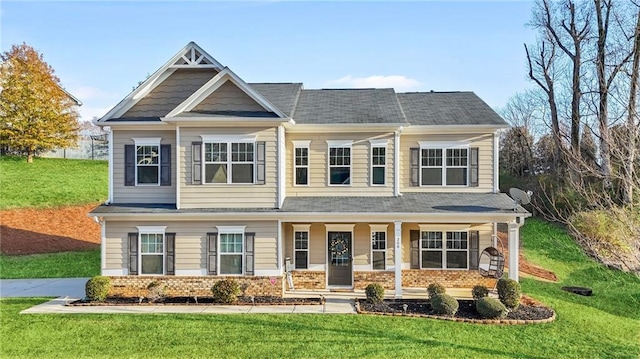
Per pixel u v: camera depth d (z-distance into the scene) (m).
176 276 16.50
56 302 15.61
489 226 17.95
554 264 22.45
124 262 16.62
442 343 11.78
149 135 17.52
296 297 16.22
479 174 18.23
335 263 18.14
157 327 12.73
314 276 18.02
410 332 12.44
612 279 19.45
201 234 16.56
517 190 16.34
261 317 13.55
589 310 15.49
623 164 13.60
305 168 18.05
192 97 16.53
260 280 16.34
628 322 14.70
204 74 17.88
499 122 18.08
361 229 18.06
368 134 17.95
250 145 16.47
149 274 16.61
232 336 12.07
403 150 18.47
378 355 10.99
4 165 38.38
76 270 22.47
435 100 20.88
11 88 38.38
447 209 16.23
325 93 21.27
